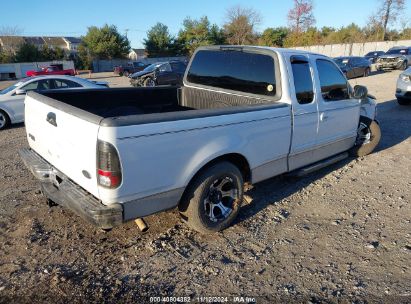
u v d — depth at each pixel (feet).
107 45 209.97
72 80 35.73
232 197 12.64
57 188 11.88
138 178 9.59
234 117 11.62
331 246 11.78
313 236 12.39
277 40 209.87
